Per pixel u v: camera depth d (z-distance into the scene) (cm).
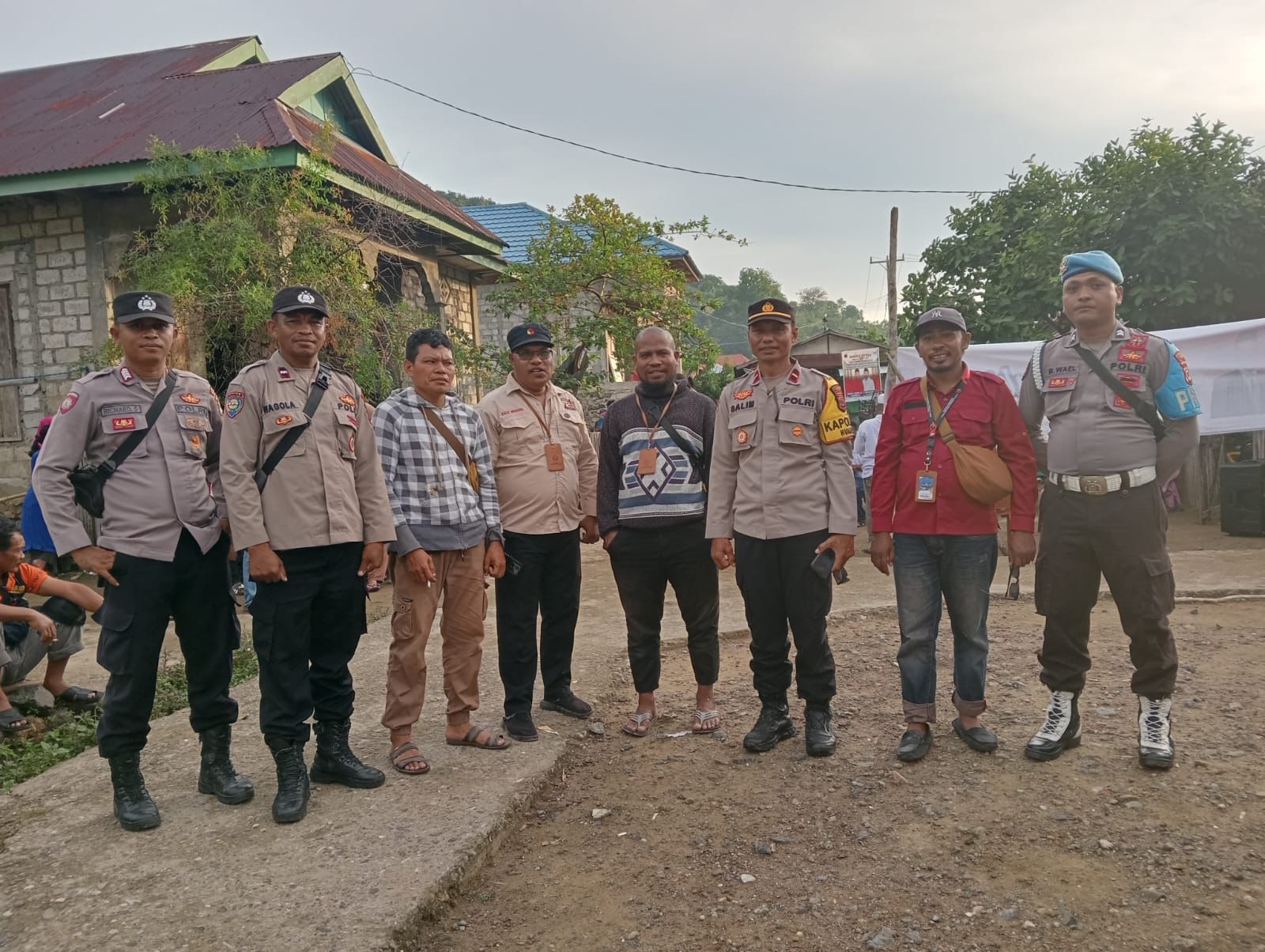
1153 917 273
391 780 380
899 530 398
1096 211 1262
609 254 1248
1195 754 381
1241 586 690
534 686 523
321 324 361
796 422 400
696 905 298
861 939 274
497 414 439
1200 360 938
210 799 366
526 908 302
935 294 1454
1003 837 324
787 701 490
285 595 346
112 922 278
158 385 345
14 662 510
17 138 1052
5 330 1009
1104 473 365
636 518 427
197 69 1204
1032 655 541
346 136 1276
